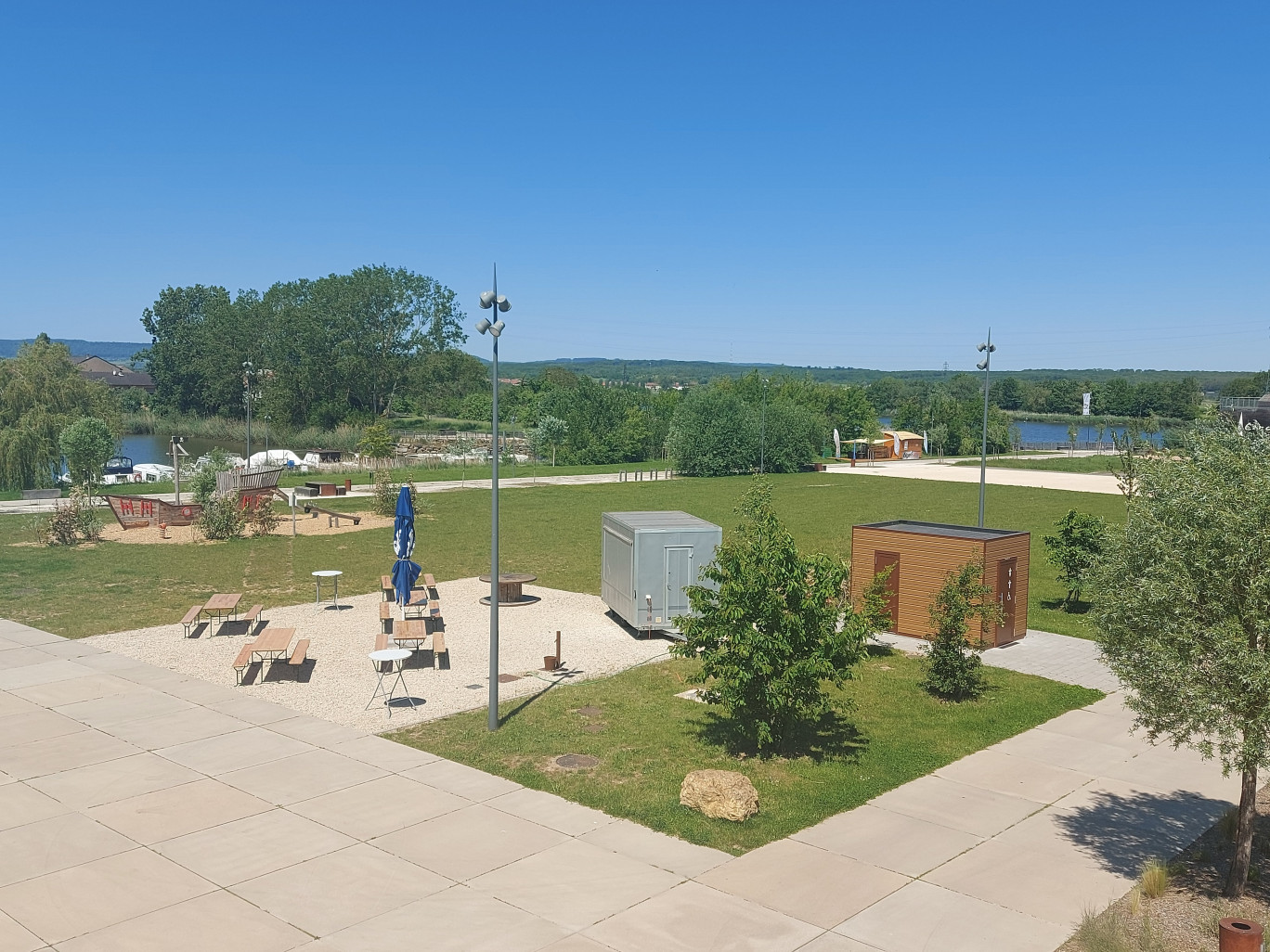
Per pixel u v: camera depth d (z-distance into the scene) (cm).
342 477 5784
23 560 2927
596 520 4106
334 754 1369
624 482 6000
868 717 1595
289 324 10562
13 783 1250
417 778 1288
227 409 11394
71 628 2095
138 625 2133
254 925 913
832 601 1602
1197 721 918
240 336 11138
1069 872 1048
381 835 1112
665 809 1190
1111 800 1260
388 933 902
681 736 1477
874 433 10350
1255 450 961
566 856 1064
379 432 7044
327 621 2228
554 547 3384
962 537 2067
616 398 8225
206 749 1383
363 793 1232
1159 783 1320
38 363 5959
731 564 1396
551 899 969
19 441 4706
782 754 1405
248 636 2059
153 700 1606
